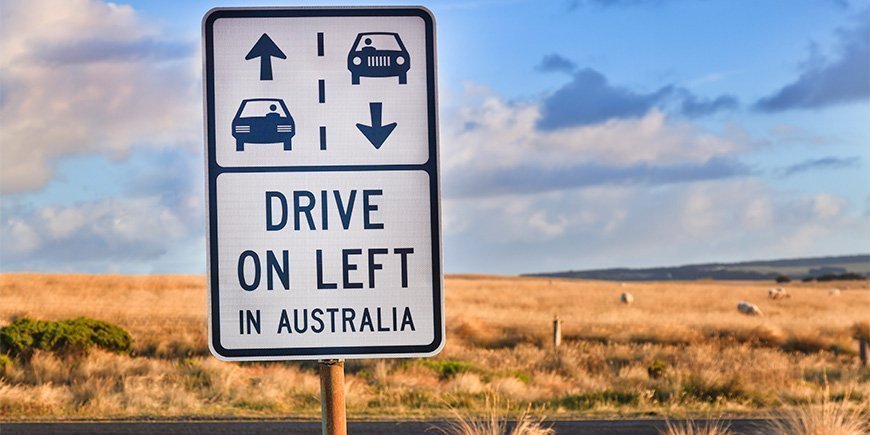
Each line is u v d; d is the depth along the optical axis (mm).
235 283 2703
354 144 2723
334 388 2773
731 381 20078
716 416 16219
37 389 18375
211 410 17219
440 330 2732
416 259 2732
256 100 2711
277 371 21641
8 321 41781
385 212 2727
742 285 159250
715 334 36312
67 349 24453
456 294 76500
